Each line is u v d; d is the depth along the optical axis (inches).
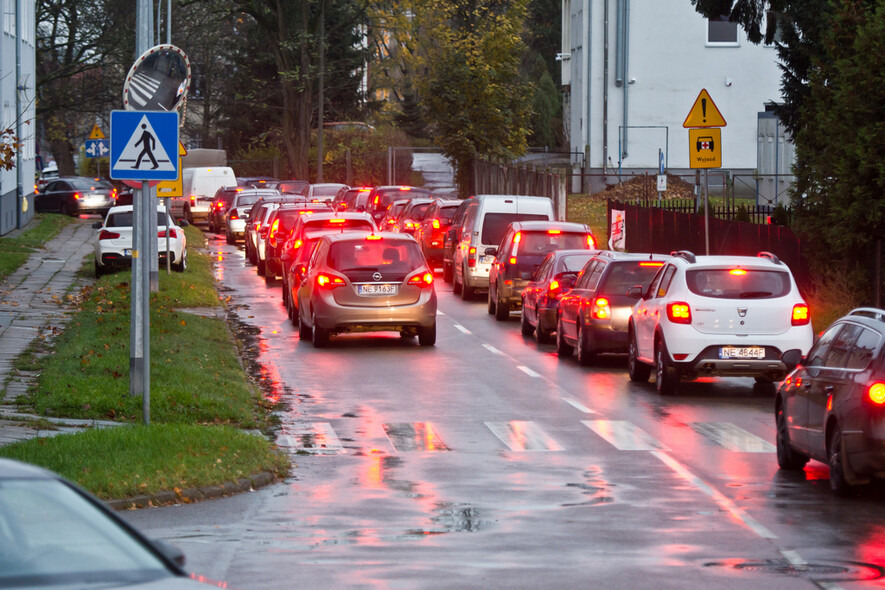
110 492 678.5
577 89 4554.6
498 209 2039.9
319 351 1417.3
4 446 776.3
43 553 283.4
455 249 2186.3
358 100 5767.7
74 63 4379.9
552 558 557.6
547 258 1588.3
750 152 4143.7
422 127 6525.6
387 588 503.8
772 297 1118.4
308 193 4094.5
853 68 1376.7
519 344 1508.4
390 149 5216.5
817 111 1480.1
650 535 606.5
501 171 3565.5
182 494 692.1
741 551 573.6
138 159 874.8
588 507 674.8
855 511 668.7
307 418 987.9
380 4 4884.4
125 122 876.0
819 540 596.4
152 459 741.3
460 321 1761.8
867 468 688.4
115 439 785.6
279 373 1239.5
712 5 1870.1
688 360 1107.3
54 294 1839.3
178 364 1154.0
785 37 1838.1
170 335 1370.6
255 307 1891.0
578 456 836.0
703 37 4121.6
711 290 1119.6
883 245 1423.5
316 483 746.2
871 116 1378.0
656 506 678.5
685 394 1136.8
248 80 5851.4
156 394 971.9
